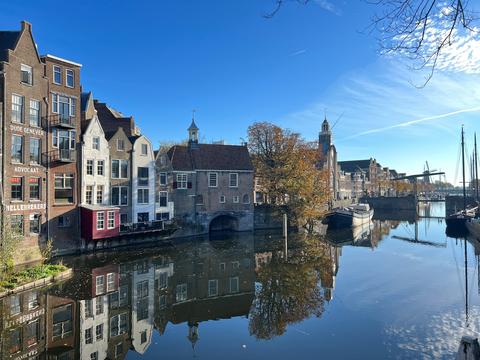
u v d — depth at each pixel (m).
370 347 11.86
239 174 42.72
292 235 40.38
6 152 22.09
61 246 26.38
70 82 27.55
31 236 23.86
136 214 33.66
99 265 23.59
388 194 114.44
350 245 34.25
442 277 21.19
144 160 34.66
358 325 13.80
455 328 13.27
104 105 36.25
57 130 26.52
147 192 34.78
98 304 16.23
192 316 15.31
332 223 49.88
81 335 13.01
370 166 113.88
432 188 154.62
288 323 14.24
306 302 16.81
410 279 20.75
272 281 20.67
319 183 43.88
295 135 45.00
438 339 12.34
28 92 23.92
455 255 28.75
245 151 44.91
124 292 18.20
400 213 81.81
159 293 18.41
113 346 12.24
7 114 22.27
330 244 34.69
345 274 22.16
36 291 17.38
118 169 32.66
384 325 13.72
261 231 42.91
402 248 32.44
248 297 17.88
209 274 22.27
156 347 12.25
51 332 13.11
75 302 16.31
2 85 22.16
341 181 90.50
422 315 14.68
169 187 37.34
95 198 29.94
